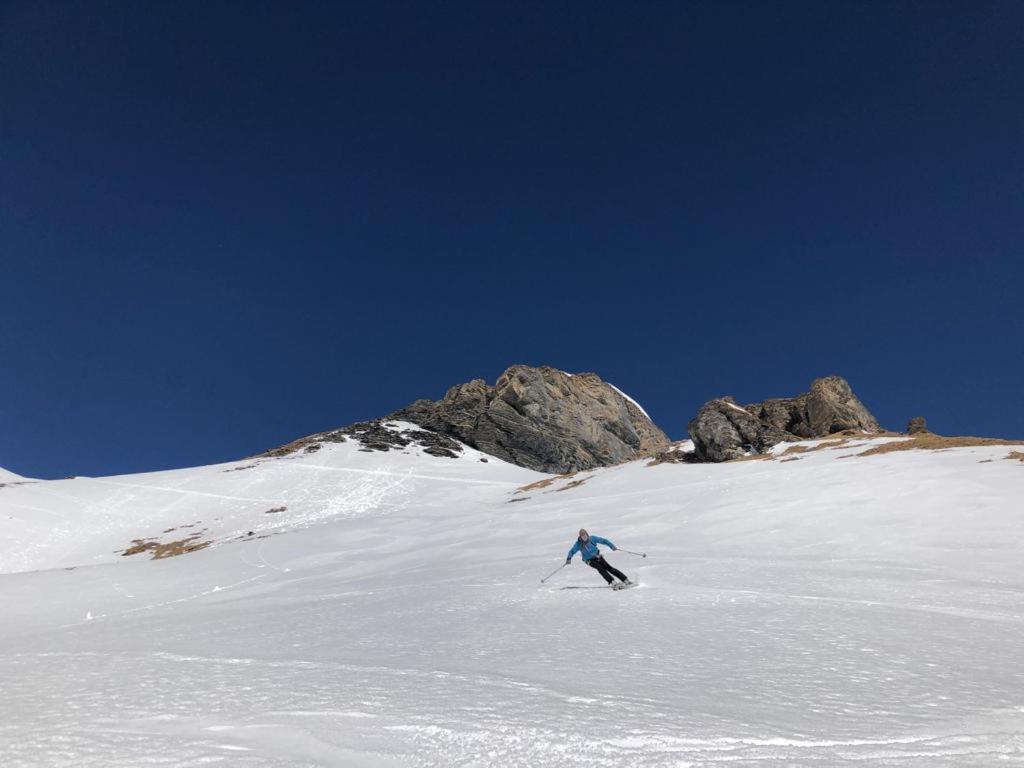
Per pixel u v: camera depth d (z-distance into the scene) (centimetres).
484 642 1069
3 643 1666
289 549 4556
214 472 9212
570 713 616
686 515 3400
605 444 12769
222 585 3416
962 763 480
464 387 13375
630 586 1677
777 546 2383
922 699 665
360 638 1195
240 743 545
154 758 498
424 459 10069
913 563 1867
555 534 3578
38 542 6059
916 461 3512
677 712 618
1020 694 685
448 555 3378
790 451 5328
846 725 577
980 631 1041
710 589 1567
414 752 518
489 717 602
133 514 7112
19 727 600
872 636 1008
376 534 4853
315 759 504
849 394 6975
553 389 12850
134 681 839
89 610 2866
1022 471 2845
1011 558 1814
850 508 2766
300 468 9288
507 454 11469
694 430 6350
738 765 479
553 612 1384
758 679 759
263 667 916
